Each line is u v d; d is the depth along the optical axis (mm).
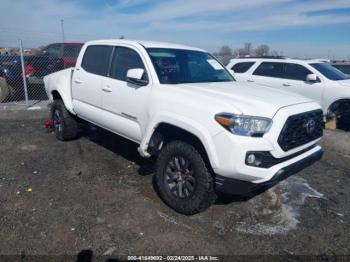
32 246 2873
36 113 8695
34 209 3488
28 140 6004
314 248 3035
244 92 3588
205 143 3078
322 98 8016
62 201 3693
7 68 10125
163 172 3629
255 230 3285
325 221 3523
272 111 3080
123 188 4094
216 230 3248
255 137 2951
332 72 8430
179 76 4082
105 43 4762
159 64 3994
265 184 3059
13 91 10430
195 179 3299
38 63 10562
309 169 5145
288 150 3154
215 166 3045
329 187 4445
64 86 5539
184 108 3301
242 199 3920
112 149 5586
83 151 5441
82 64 5141
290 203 3906
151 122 3621
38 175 4398
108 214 3451
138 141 4117
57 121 5961
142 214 3480
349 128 8250
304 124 3322
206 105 3162
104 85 4496
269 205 3826
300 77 8445
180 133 3510
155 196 3908
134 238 3055
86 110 4977
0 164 4754
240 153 2904
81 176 4410
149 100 3732
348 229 3381
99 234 3090
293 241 3129
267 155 3010
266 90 3861
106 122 4574
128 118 4168
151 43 4375
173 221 3367
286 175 3182
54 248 2861
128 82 4109
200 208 3373
